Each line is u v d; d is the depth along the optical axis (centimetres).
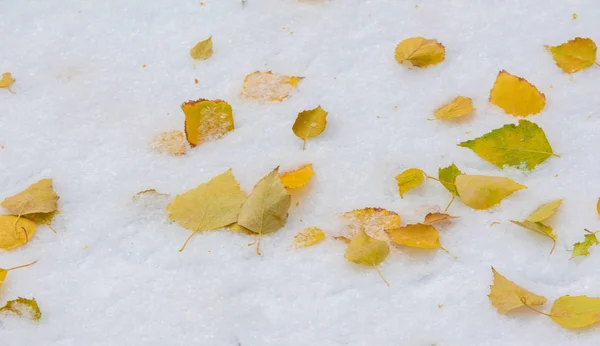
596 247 110
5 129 119
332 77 121
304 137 116
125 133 118
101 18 126
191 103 116
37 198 113
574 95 118
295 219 112
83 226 113
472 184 111
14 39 125
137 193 114
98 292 110
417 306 108
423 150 116
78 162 117
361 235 110
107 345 107
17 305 108
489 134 113
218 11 126
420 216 112
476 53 121
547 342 106
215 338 107
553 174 113
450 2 125
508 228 111
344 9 125
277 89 120
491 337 107
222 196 112
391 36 123
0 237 112
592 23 122
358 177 115
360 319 108
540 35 122
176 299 109
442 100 119
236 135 117
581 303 106
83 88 121
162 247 111
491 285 108
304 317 108
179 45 124
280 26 124
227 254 111
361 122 118
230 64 122
